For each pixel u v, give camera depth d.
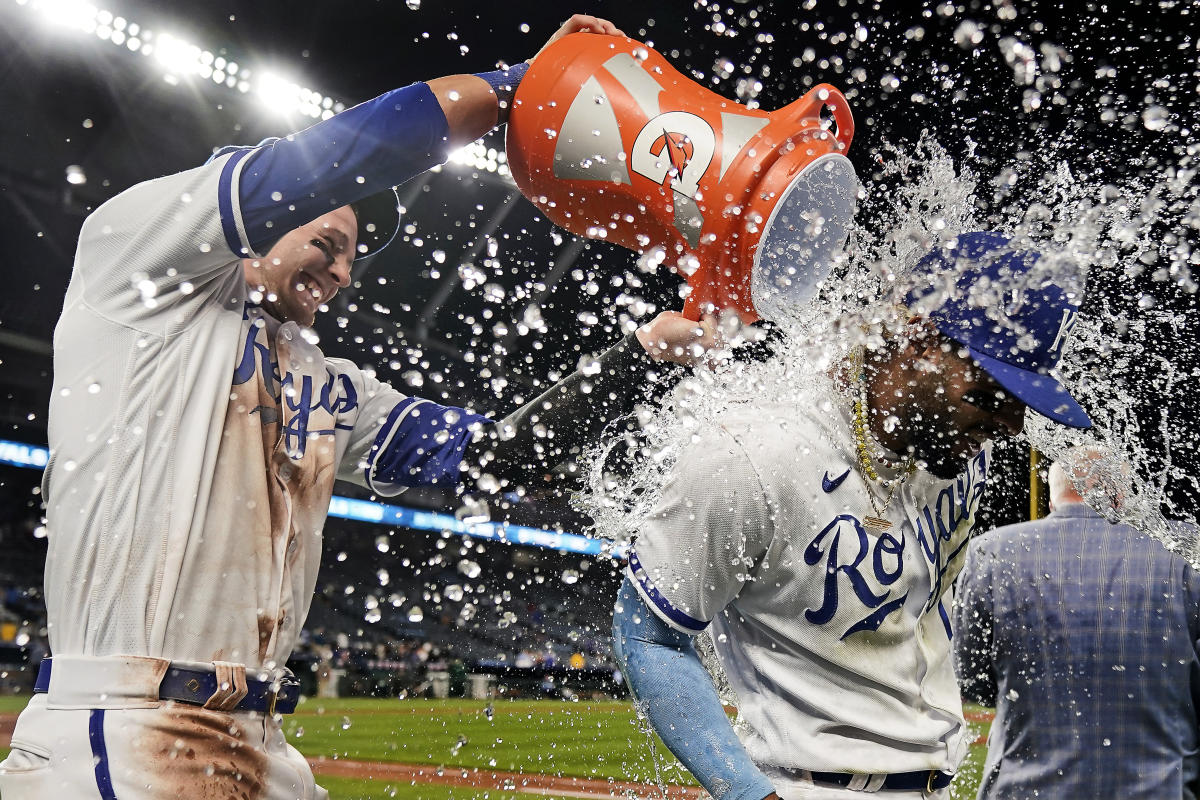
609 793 4.76
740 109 1.51
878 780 1.25
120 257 1.33
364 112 1.35
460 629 16.83
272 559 1.38
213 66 12.56
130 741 1.19
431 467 1.67
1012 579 2.18
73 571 1.25
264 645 1.35
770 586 1.26
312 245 1.58
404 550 17.73
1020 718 2.16
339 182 1.33
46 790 1.17
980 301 1.24
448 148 1.44
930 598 1.35
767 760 1.29
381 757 6.23
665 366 1.61
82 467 1.27
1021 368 1.22
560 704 11.84
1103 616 2.07
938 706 1.34
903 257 1.33
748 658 1.32
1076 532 2.15
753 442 1.24
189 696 1.25
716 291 1.53
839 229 1.59
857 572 1.25
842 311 1.48
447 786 5.04
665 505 1.25
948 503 1.40
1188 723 2.05
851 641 1.26
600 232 1.62
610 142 1.49
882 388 1.29
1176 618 2.03
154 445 1.29
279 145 1.33
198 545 1.30
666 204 1.48
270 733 1.38
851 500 1.26
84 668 1.22
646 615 1.25
